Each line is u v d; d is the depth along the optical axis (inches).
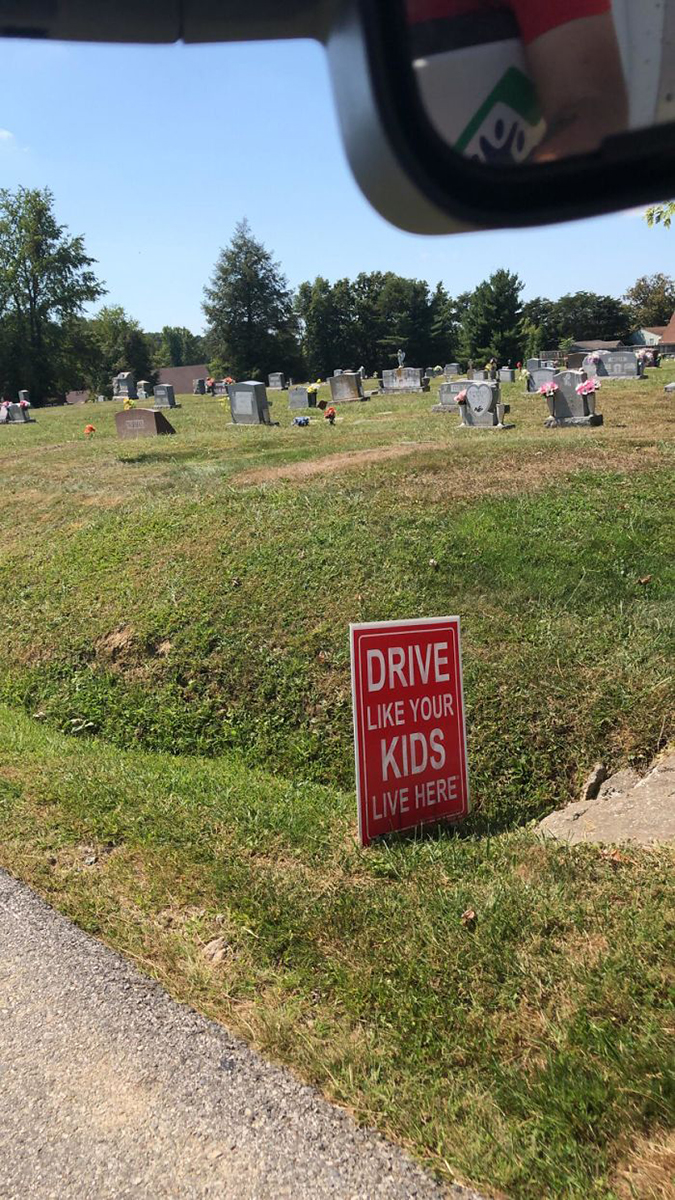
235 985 139.3
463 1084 114.0
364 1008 130.0
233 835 192.9
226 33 40.6
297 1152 107.1
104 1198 103.1
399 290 3501.5
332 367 3609.7
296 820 201.0
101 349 3265.3
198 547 380.8
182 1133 111.5
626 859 165.9
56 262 2876.5
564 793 222.8
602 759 227.0
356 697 188.4
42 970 147.6
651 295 4638.3
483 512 369.1
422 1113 110.2
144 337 3858.3
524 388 1283.2
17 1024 134.3
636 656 257.0
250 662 292.5
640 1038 115.6
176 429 981.2
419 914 151.5
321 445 665.6
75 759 256.1
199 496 457.4
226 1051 125.4
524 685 250.4
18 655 346.6
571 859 168.4
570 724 236.1
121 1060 125.0
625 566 311.4
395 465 476.1
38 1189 104.9
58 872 181.6
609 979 127.6
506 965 134.0
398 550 341.4
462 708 204.4
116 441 865.5
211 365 3277.6
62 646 337.7
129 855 187.2
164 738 283.4
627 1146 101.0
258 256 3147.1
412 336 3506.4
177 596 339.9
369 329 3555.6
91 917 163.5
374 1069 118.0
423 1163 103.5
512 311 3378.4
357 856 180.2
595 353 1346.0
